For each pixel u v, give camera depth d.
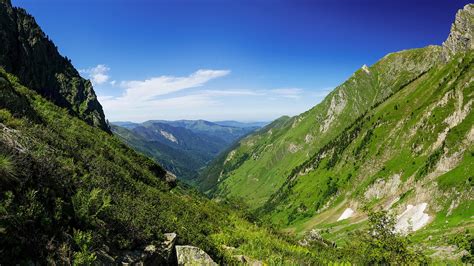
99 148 31.02
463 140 153.25
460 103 179.88
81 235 12.06
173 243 17.48
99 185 18.38
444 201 126.19
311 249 46.00
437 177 141.38
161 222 19.41
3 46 105.00
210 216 37.88
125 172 29.27
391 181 187.50
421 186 144.12
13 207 10.55
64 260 11.05
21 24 125.44
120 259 13.39
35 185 12.05
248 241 31.06
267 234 41.69
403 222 135.00
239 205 65.44
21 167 11.88
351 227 155.25
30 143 15.09
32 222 10.88
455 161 149.62
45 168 13.18
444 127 183.50
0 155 11.29
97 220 13.86
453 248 58.50
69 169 16.16
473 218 106.00
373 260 31.77
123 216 15.88
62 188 13.49
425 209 131.25
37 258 10.43
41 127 21.27
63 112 39.72
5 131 14.46
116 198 18.11
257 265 24.69
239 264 23.00
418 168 175.62
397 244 30.78
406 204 145.38
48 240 11.05
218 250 23.00
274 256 27.34
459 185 125.50
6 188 10.86
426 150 184.88
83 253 11.49
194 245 20.17
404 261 30.44
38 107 31.94
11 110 20.92
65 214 12.57
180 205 32.84
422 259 31.31
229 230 34.22
